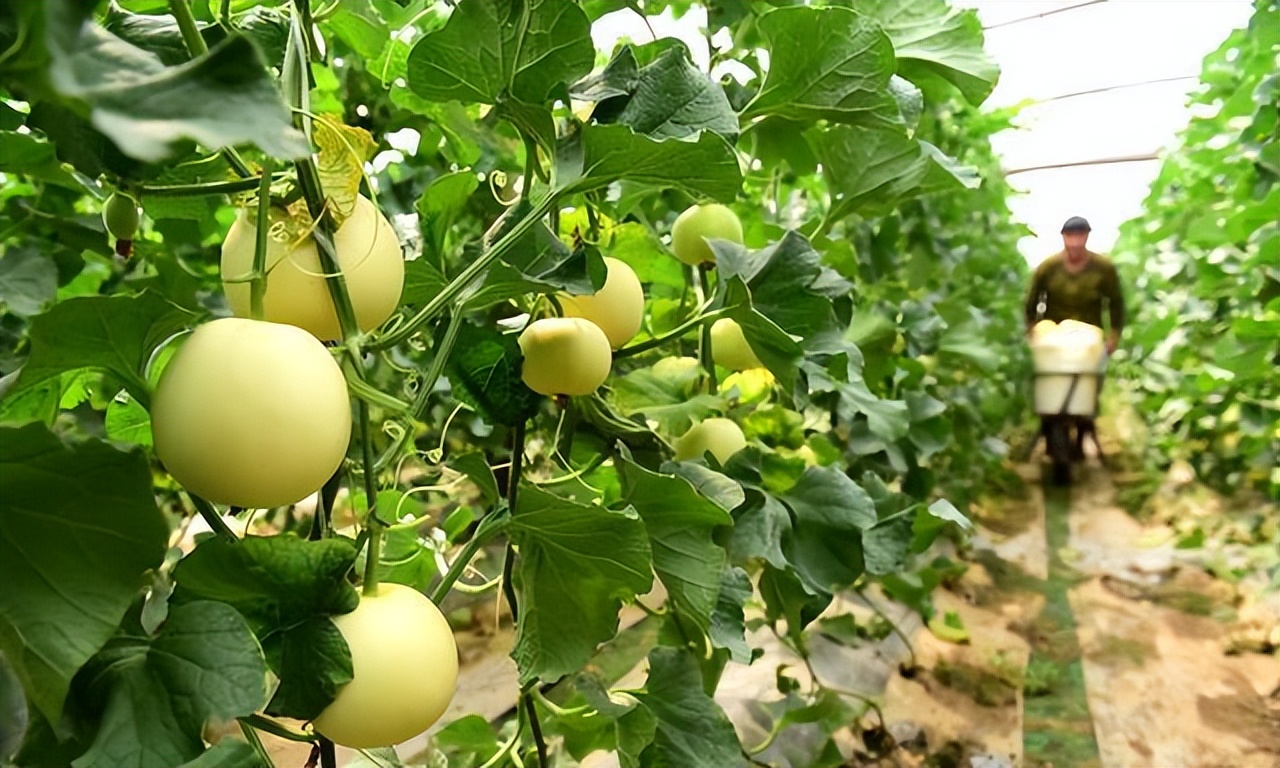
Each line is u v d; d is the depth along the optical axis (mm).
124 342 565
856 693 2199
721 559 973
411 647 620
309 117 611
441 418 1879
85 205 1604
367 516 657
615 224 1340
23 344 1261
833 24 1048
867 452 2211
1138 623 3154
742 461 1202
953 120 4082
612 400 1322
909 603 2387
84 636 469
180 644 547
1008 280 6559
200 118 402
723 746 1062
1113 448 6359
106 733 522
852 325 2047
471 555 786
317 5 1062
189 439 509
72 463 452
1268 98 2672
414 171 1688
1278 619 3000
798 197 2725
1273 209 2537
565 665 878
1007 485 5199
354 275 640
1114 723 2449
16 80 394
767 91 1112
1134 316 7578
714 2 1384
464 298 812
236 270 625
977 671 2666
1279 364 3016
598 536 791
